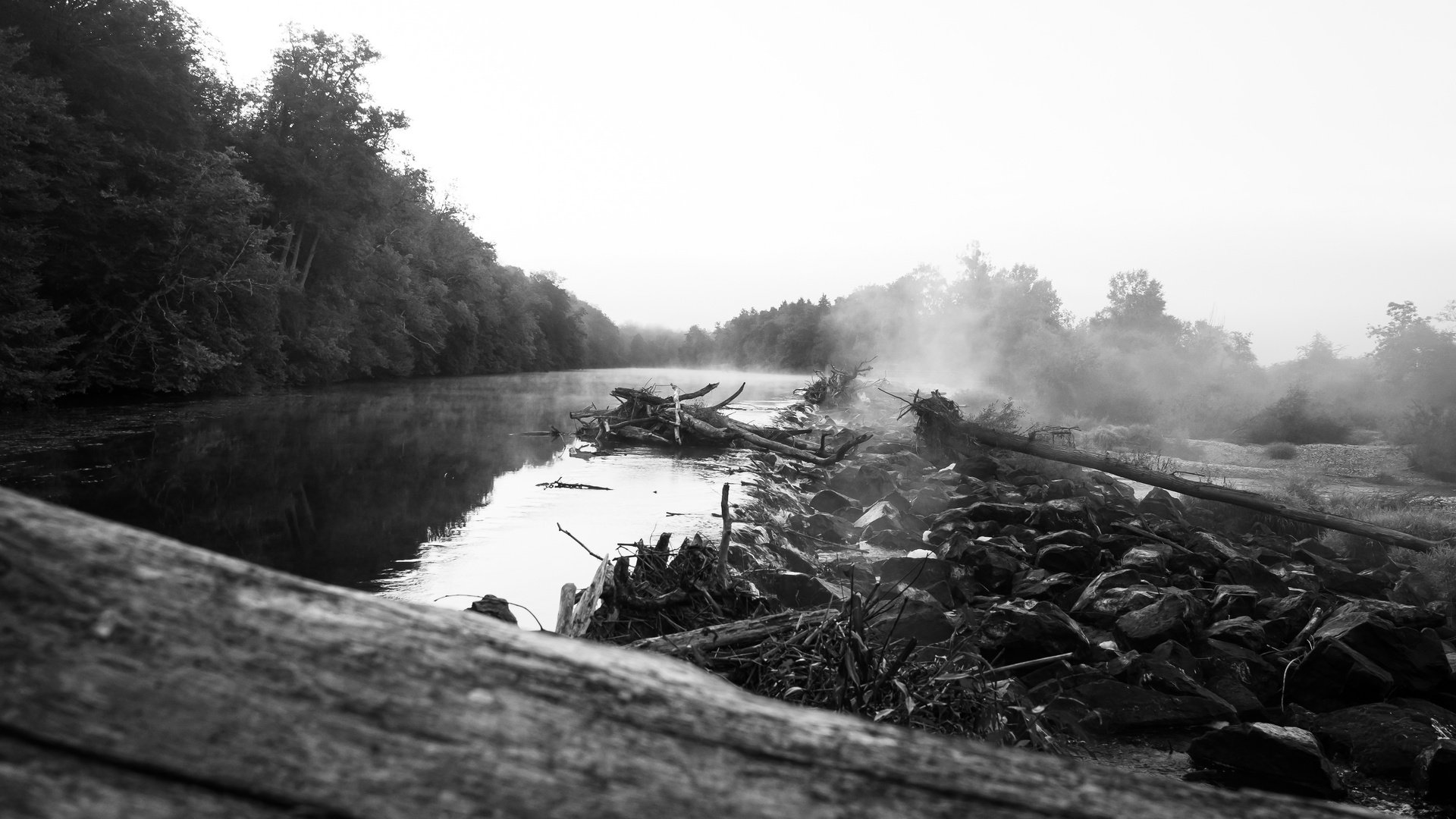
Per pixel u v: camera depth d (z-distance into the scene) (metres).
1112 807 0.87
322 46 41.12
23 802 0.64
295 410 27.27
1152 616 9.23
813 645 5.46
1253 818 0.89
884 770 0.85
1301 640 9.59
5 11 25.08
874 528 14.83
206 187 27.41
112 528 0.84
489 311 70.94
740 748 0.84
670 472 18.86
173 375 27.33
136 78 27.45
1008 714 5.81
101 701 0.70
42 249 24.22
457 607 8.22
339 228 41.97
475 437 23.59
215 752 0.71
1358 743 7.14
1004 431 25.58
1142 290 71.81
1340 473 30.62
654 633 6.19
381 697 0.79
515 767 0.77
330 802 0.71
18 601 0.73
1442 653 8.49
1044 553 12.39
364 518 12.08
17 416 21.19
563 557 10.28
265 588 0.85
